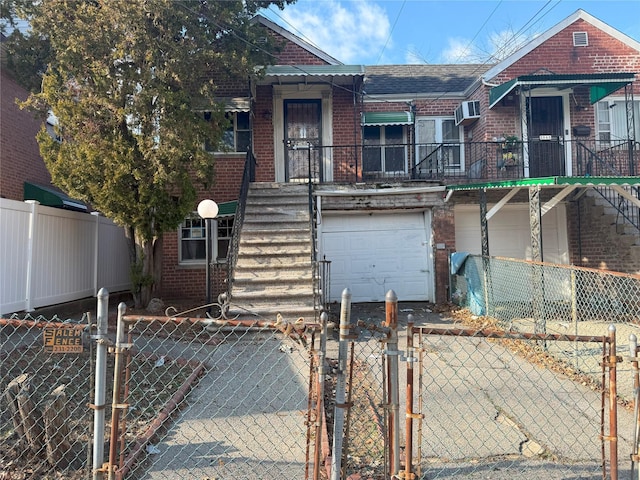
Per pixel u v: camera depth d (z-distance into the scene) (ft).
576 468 11.43
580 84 36.37
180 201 28.60
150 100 26.23
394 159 43.06
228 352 21.40
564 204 40.27
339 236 38.22
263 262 29.58
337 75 37.78
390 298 9.06
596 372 18.22
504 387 17.22
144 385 16.69
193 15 27.09
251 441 12.64
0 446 11.90
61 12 25.46
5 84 33.78
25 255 26.20
